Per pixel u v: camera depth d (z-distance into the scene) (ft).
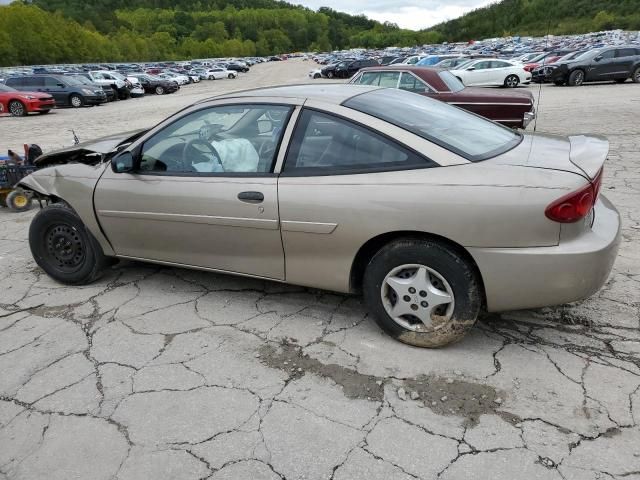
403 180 8.75
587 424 7.48
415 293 9.16
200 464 7.16
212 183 10.41
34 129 51.60
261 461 7.16
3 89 67.51
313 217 9.39
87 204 12.01
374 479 6.75
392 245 9.07
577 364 8.85
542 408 7.86
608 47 72.18
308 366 9.25
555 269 8.12
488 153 9.04
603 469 6.70
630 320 10.14
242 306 11.61
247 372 9.16
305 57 415.85
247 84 136.98
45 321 11.35
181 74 153.89
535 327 10.08
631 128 33.96
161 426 7.93
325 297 11.86
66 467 7.26
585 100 52.31
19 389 9.02
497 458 6.97
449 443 7.29
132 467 7.18
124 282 13.20
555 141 10.03
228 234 10.51
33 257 14.29
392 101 10.55
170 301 12.03
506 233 8.16
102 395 8.73
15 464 7.37
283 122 10.02
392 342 9.82
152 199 11.10
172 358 9.70
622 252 13.43
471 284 8.70
